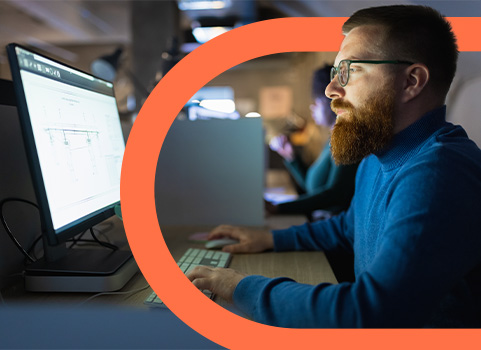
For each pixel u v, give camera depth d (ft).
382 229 2.56
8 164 2.87
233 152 4.79
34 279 2.57
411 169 2.32
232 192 4.84
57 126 2.49
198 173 4.83
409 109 2.73
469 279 2.36
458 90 7.20
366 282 2.01
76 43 30.53
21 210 2.98
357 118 2.81
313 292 2.11
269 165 11.62
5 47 2.11
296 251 3.84
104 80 3.61
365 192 3.32
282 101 31.50
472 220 2.12
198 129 4.77
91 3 20.54
